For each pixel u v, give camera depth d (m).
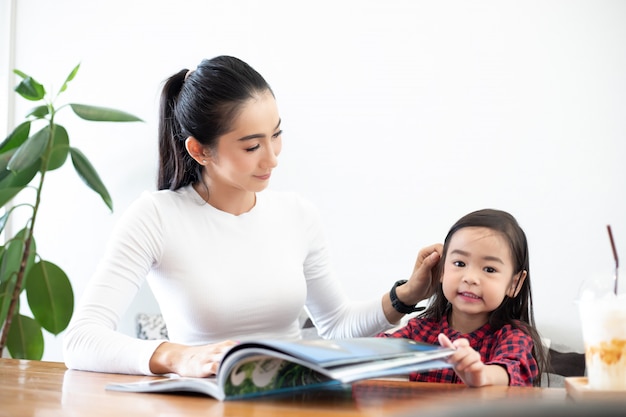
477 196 3.04
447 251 1.48
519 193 2.99
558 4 2.97
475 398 0.92
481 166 3.04
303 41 3.31
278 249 1.60
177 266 1.52
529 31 3.00
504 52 3.03
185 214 1.55
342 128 3.23
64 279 2.82
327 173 3.25
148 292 3.37
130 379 1.16
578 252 2.91
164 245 1.51
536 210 2.96
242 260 1.55
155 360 1.21
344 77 3.25
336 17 3.27
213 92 1.44
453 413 0.41
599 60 2.92
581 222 2.91
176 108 1.54
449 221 3.07
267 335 1.57
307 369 0.99
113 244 1.48
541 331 2.91
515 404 0.42
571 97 2.95
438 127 3.10
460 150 3.07
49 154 2.87
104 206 3.54
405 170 3.14
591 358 0.90
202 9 3.48
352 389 1.02
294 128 3.30
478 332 1.45
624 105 2.89
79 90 3.64
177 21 3.52
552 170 2.95
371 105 3.20
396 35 3.18
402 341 1.08
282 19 3.35
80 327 1.35
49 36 3.70
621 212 2.87
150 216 1.51
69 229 3.60
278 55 3.35
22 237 2.87
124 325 3.39
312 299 1.75
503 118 3.02
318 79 3.28
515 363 1.22
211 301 1.51
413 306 1.58
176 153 1.59
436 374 1.42
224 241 1.55
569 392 0.95
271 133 1.47
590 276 0.94
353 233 3.19
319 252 1.72
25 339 2.93
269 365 0.93
